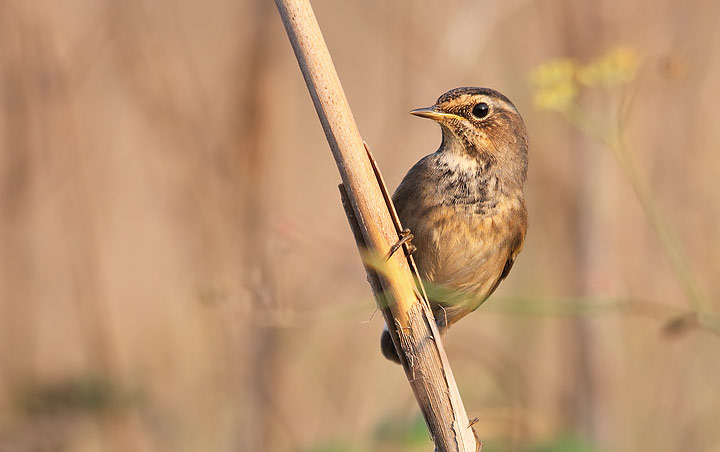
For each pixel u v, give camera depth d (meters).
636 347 13.01
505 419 9.98
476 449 7.28
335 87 6.60
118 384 11.47
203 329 11.85
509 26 12.95
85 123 12.30
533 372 12.50
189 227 11.34
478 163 8.98
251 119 11.38
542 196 12.65
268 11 11.38
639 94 12.70
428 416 7.04
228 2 12.70
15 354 11.61
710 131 12.87
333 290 11.97
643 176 12.78
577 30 11.93
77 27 11.84
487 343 12.50
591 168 12.20
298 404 11.48
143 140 13.15
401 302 6.92
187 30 12.66
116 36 11.66
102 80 12.91
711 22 12.66
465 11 12.20
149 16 11.71
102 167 13.01
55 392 11.21
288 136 12.38
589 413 12.12
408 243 7.00
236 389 11.37
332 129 6.68
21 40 11.47
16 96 11.53
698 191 12.85
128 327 13.09
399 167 12.22
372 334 12.28
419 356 6.98
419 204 8.88
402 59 12.54
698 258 12.73
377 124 13.42
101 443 11.27
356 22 13.80
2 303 11.68
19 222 11.70
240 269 10.93
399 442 9.12
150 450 11.38
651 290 12.73
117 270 13.74
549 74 9.48
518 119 9.30
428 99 12.29
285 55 11.57
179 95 11.55
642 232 12.83
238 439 11.16
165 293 13.41
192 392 11.97
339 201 13.66
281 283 11.23
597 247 12.11
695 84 12.70
